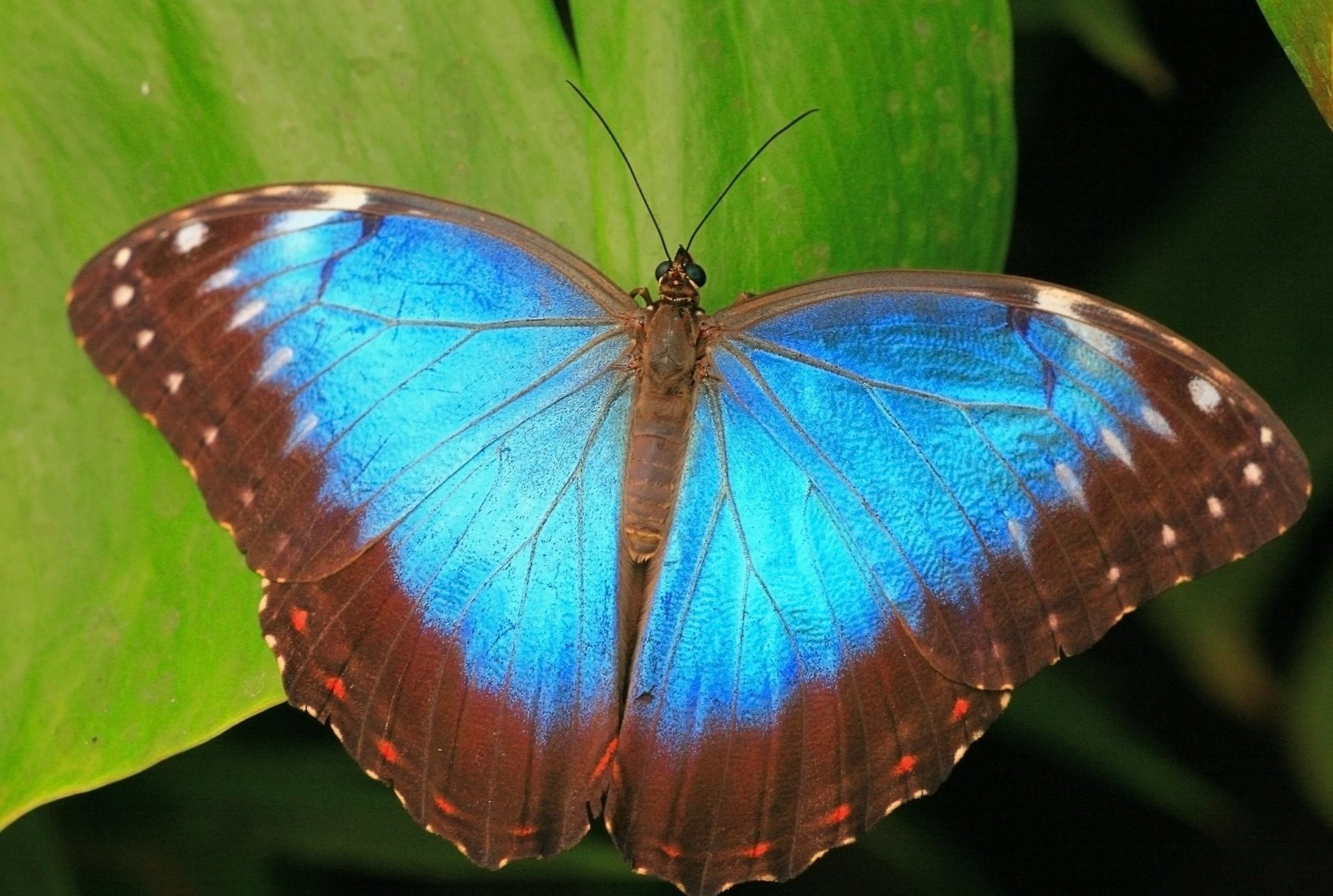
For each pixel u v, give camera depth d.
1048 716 0.83
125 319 0.76
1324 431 0.82
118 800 0.82
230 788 0.83
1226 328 0.83
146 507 0.78
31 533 0.77
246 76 0.78
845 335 0.78
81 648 0.77
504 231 0.78
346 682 0.78
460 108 0.79
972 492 0.78
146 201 0.78
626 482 0.79
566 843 0.78
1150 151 0.84
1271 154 0.83
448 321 0.78
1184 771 0.83
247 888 0.82
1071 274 0.84
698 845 0.78
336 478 0.77
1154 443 0.77
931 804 0.86
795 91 0.79
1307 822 0.86
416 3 0.79
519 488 0.78
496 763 0.78
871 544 0.78
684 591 0.79
